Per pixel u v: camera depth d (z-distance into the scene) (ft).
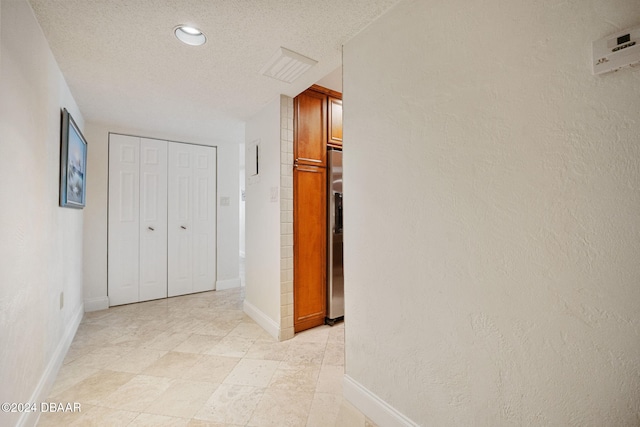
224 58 6.24
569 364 2.84
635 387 2.49
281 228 8.15
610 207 2.60
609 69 2.56
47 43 5.56
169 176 12.18
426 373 4.13
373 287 5.02
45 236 5.51
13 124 4.00
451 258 3.84
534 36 3.06
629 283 2.50
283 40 5.61
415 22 4.32
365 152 5.22
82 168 8.91
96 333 8.54
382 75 4.88
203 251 12.98
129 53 6.02
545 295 2.99
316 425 4.84
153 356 7.16
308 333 8.62
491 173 3.42
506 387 3.29
